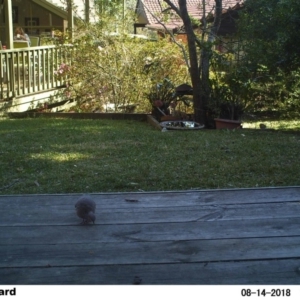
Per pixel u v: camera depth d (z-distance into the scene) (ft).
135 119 23.11
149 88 25.21
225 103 21.65
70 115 23.49
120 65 25.82
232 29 27.55
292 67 20.79
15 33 35.88
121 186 10.88
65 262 6.49
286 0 19.52
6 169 12.41
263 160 13.07
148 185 10.97
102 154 13.96
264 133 18.15
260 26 20.93
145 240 7.13
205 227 7.57
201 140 16.08
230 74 21.38
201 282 5.96
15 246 6.96
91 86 26.02
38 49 25.67
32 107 25.21
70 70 26.45
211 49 21.94
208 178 11.41
